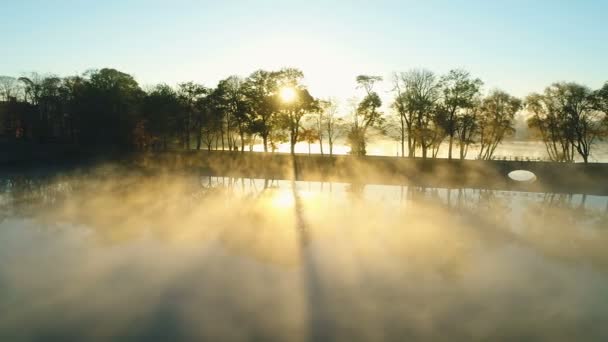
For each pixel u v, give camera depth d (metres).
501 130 73.88
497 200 46.72
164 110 80.81
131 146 80.88
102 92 77.88
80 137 80.94
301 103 77.62
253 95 78.12
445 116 71.56
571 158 71.31
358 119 80.50
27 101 85.75
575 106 67.94
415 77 73.88
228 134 87.88
